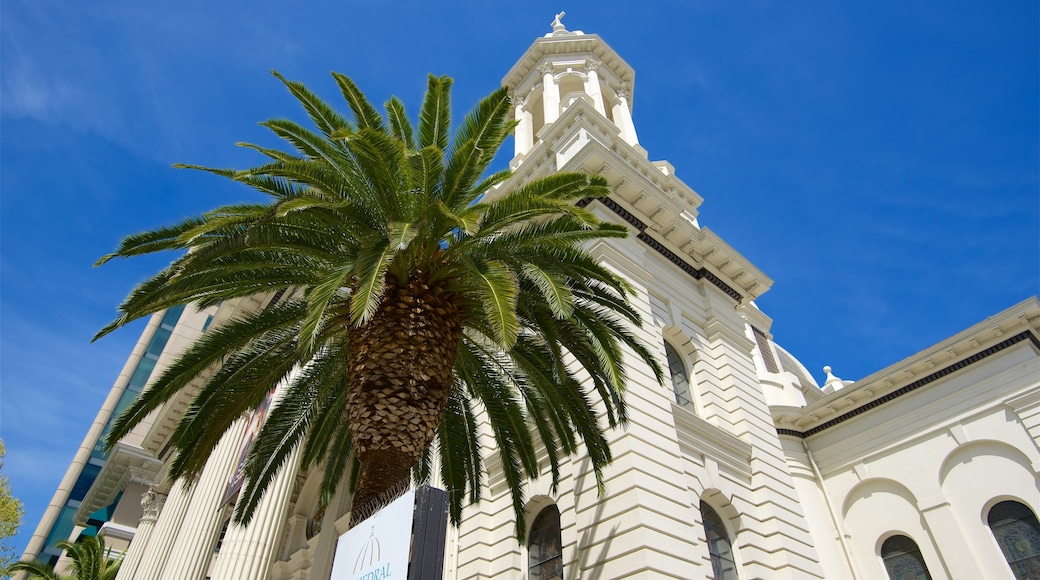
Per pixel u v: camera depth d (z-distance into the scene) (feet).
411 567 20.44
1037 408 58.59
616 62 103.55
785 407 77.20
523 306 35.14
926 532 62.13
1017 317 62.44
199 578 51.52
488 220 32.94
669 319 59.62
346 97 34.09
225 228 31.04
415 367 29.84
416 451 28.58
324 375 38.99
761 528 50.78
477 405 58.65
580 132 67.36
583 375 47.44
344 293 35.12
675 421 49.29
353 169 33.76
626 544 38.19
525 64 104.22
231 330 33.63
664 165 88.63
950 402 65.46
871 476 68.39
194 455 35.14
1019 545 55.88
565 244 34.53
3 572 105.40
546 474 47.85
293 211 30.22
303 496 83.61
